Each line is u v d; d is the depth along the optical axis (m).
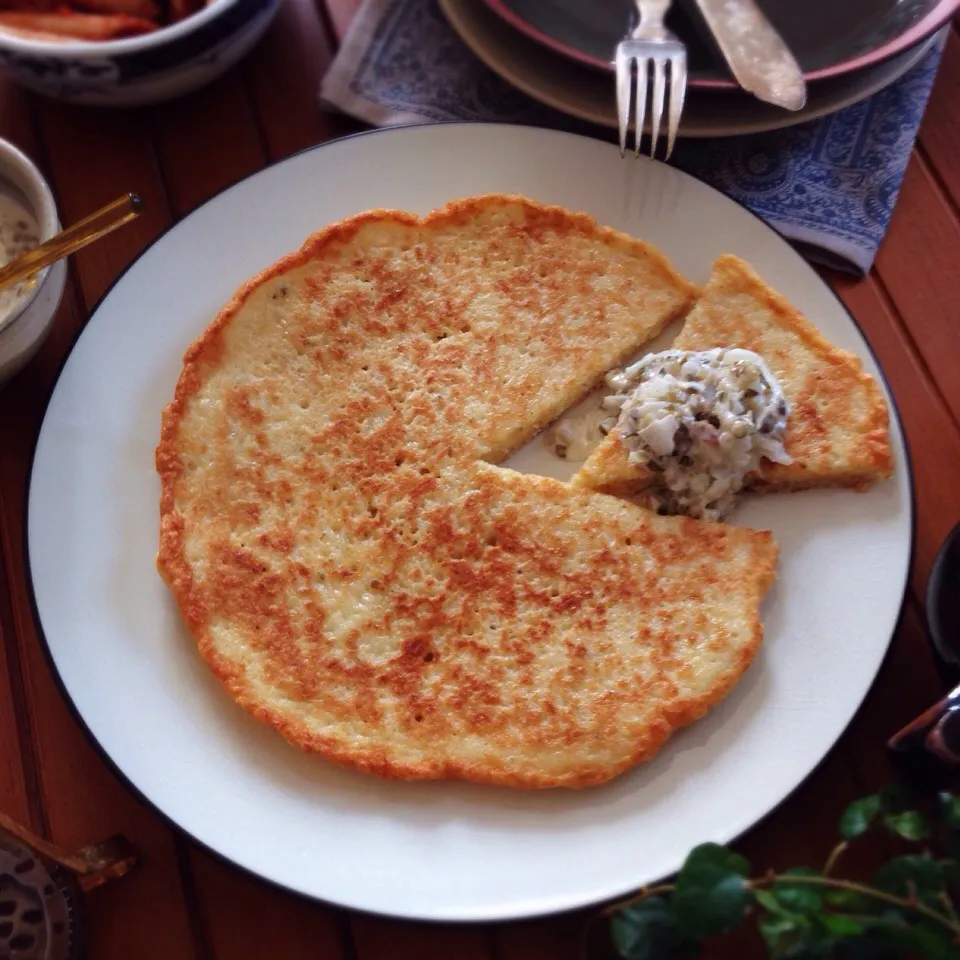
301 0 0.50
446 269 0.43
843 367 0.41
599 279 0.43
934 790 0.33
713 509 0.40
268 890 0.36
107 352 0.42
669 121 0.42
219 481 0.40
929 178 0.47
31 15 0.45
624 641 0.38
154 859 0.37
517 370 0.41
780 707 0.37
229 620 0.38
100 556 0.39
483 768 0.36
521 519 0.39
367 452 0.40
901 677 0.39
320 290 0.43
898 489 0.40
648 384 0.40
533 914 0.34
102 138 0.48
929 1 0.44
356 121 0.48
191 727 0.37
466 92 0.48
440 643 0.38
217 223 0.44
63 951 0.34
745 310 0.42
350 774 0.36
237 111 0.48
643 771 0.36
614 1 0.47
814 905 0.30
